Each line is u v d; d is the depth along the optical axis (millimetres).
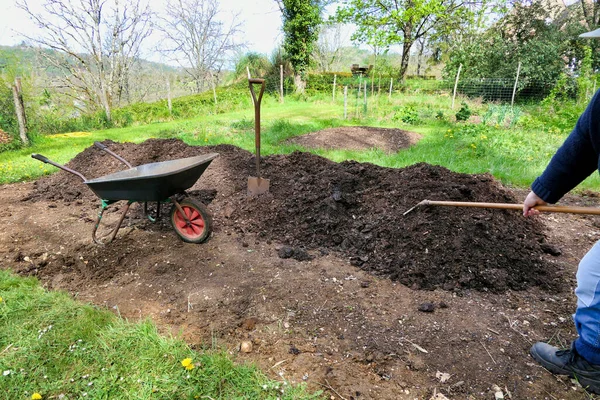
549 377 2104
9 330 2451
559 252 3414
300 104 17672
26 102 11680
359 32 22094
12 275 3193
